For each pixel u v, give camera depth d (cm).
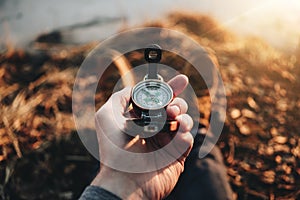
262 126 68
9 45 79
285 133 68
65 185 64
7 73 75
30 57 77
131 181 39
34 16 84
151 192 39
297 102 71
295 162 66
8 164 65
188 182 56
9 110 70
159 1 84
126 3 84
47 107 70
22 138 67
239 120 68
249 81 72
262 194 64
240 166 65
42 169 65
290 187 64
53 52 77
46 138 67
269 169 65
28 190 64
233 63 74
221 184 56
